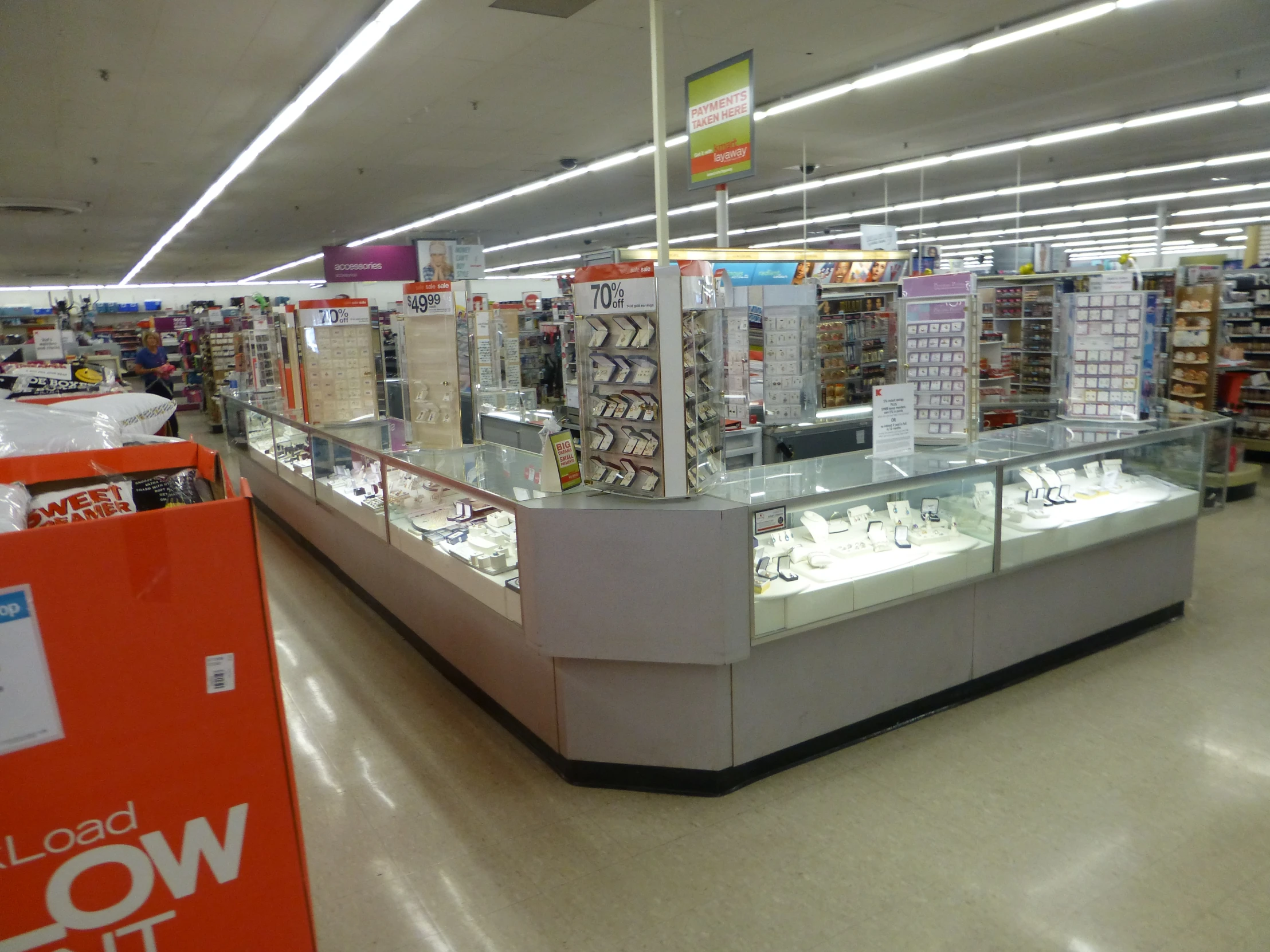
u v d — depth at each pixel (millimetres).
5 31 6648
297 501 6434
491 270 34688
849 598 3102
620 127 10953
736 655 2807
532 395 7082
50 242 19031
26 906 830
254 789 934
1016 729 3348
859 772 3078
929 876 2480
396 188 14727
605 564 2812
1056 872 2475
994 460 3580
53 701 810
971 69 8789
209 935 933
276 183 13656
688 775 2971
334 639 4578
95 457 1138
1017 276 8531
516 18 6926
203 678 883
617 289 2867
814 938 2246
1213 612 4539
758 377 6195
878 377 8180
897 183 15930
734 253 7816
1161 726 3330
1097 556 3982
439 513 3770
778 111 10211
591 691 2994
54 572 793
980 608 3580
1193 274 8289
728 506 2783
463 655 3783
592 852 2668
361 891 2514
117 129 9891
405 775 3176
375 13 6598
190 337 18562
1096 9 7152
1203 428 4270
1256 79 9414
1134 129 11703
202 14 6586
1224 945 2170
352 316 5648
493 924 2354
